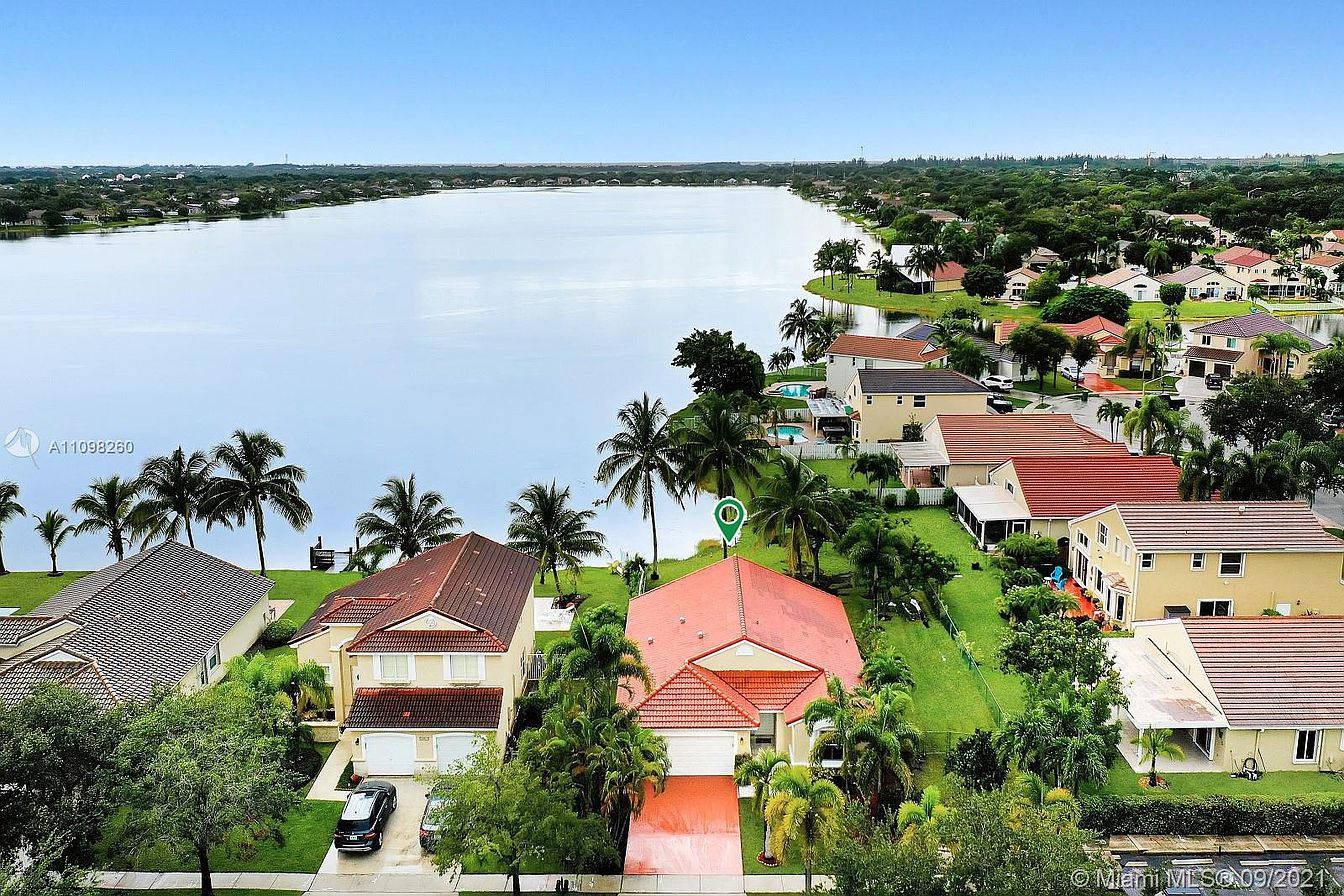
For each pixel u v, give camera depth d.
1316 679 46.56
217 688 43.66
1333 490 80.62
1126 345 129.88
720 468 78.50
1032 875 29.41
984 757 43.22
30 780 36.28
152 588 56.84
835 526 68.69
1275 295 199.00
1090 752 40.53
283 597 69.69
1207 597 59.44
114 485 74.94
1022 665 51.94
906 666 52.44
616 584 71.94
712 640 49.56
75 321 195.25
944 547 75.31
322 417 127.31
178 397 137.75
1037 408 116.19
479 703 46.81
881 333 169.75
